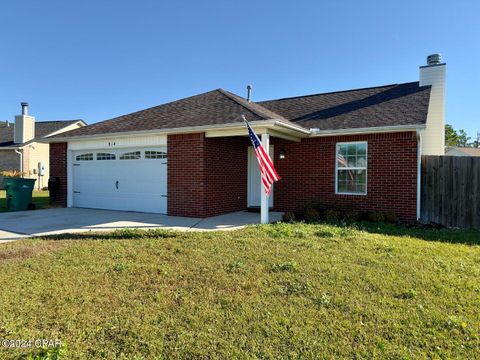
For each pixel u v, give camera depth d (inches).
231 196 470.0
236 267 204.7
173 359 114.0
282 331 130.8
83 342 124.2
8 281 184.2
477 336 126.0
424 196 394.9
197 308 151.6
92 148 507.5
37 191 891.4
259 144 345.4
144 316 144.2
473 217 364.8
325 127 424.2
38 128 1111.0
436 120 500.4
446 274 191.6
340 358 113.4
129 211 477.4
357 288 171.9
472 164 366.9
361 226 350.9
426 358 113.0
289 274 191.9
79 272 199.3
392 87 534.6
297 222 369.1
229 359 113.3
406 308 149.6
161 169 448.1
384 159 403.9
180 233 307.0
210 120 399.9
